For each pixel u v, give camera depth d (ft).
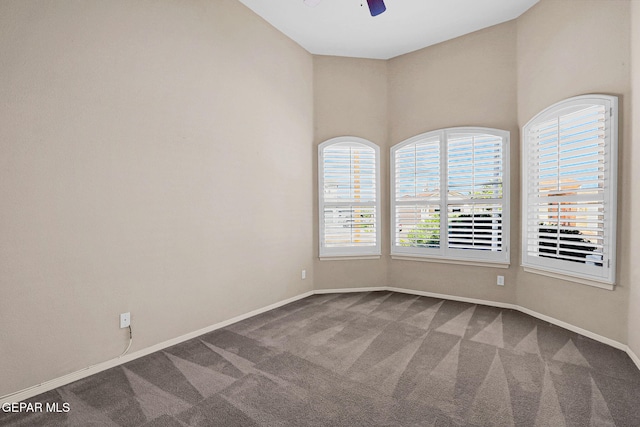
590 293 9.27
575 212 9.48
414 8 11.18
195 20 9.47
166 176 8.77
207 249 9.86
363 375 7.24
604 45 8.78
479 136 12.45
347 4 10.97
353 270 14.61
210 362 7.92
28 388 6.47
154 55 8.47
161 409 6.07
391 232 14.53
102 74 7.45
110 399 6.40
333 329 10.07
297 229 13.43
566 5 9.78
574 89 9.57
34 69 6.44
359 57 14.57
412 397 6.37
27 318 6.44
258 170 11.62
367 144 14.53
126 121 7.89
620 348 8.50
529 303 11.38
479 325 10.32
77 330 7.13
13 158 6.20
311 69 14.21
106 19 7.50
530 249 11.12
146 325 8.37
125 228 7.91
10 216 6.19
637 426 5.48
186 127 9.25
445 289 13.41
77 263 7.11
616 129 8.48
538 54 10.80
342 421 5.67
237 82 10.81
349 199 14.49
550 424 5.53
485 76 12.41
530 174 11.07
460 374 7.25
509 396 6.37
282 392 6.59
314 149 14.32
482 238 12.53
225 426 5.58
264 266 11.87
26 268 6.40
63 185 6.86
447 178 13.11
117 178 7.74
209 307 9.93
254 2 10.87
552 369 7.45
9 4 6.13
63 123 6.84
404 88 14.25
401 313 11.55
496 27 12.16
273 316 11.35
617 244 8.60
